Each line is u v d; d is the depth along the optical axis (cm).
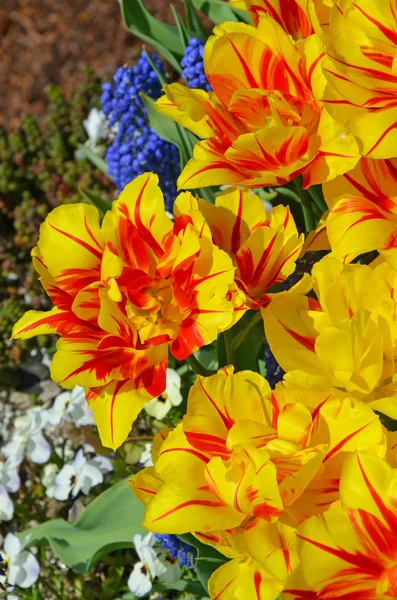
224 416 59
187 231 60
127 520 86
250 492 56
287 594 56
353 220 62
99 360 62
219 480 57
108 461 95
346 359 58
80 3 195
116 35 185
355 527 55
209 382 58
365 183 63
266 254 63
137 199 64
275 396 58
